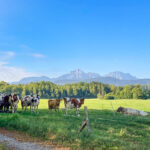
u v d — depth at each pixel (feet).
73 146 39.09
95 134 47.26
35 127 50.03
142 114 104.47
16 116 63.67
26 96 91.61
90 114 91.45
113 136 49.75
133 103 195.11
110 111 109.81
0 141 41.04
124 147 37.70
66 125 55.77
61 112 91.35
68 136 43.86
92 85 562.25
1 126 56.29
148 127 64.90
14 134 48.26
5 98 89.04
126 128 60.23
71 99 87.51
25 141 42.70
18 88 501.97
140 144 42.78
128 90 368.89
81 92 551.59
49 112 91.09
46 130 47.91
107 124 65.36
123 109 108.99
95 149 37.60
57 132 46.39
